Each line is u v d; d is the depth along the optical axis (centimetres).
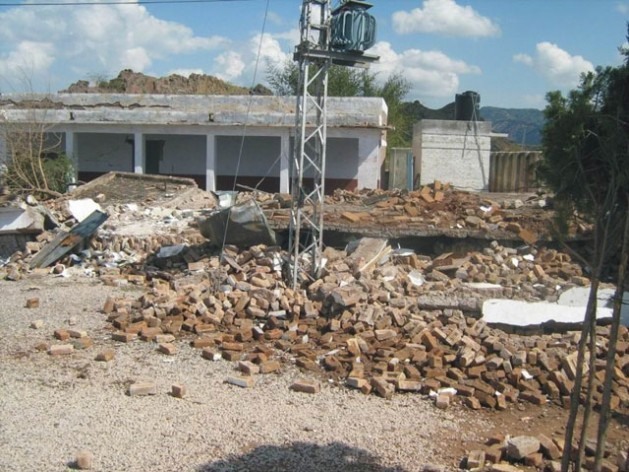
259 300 1170
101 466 619
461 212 1686
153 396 813
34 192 2506
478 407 798
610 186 471
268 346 1023
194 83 4878
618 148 466
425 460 651
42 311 1248
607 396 482
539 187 536
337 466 632
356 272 1325
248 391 841
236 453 654
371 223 1619
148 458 638
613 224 489
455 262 1429
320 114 1314
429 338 966
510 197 2262
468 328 1012
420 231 1577
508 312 1066
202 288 1311
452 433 723
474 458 632
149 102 3005
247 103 2959
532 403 816
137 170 2944
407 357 938
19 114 2838
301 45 1232
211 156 2895
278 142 3084
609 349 478
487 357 915
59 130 2955
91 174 3203
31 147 2606
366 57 1252
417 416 770
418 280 1336
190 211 2100
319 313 1152
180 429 710
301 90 1294
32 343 1035
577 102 486
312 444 680
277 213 1680
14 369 909
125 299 1292
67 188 2606
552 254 1448
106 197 2270
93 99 3014
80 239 1741
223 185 3123
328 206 1836
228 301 1193
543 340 983
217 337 1044
